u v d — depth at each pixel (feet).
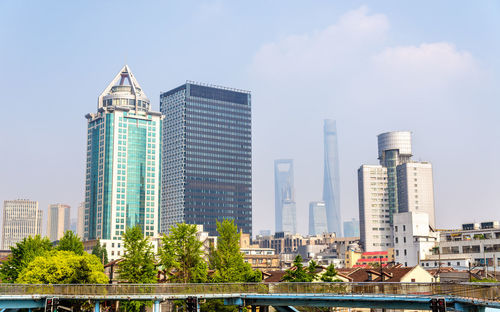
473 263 602.44
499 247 630.33
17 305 250.37
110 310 365.40
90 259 371.56
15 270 396.16
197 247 345.31
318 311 338.54
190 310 218.18
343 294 252.83
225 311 311.47
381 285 247.70
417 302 234.58
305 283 263.90
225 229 347.56
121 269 358.84
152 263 358.43
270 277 440.04
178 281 342.85
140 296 258.57
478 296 219.82
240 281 339.77
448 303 224.74
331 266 381.40
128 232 356.18
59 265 337.72
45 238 425.28
